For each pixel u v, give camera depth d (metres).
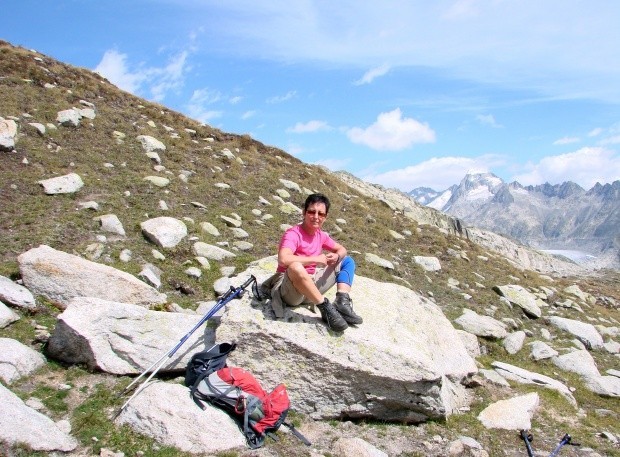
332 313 3.53
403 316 4.39
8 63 10.79
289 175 11.07
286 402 3.23
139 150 8.98
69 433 2.89
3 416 2.66
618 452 4.02
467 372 4.45
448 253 9.79
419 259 8.66
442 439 3.58
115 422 3.03
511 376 5.23
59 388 3.28
